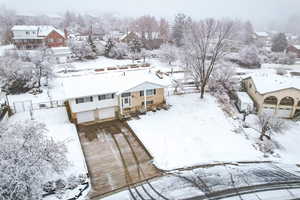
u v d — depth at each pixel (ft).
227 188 55.52
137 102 89.20
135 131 77.20
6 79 106.52
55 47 202.49
